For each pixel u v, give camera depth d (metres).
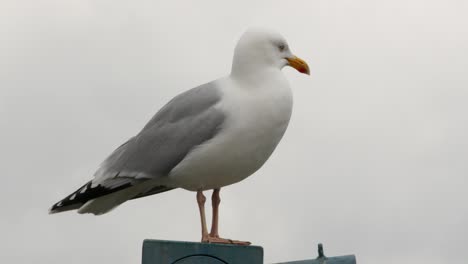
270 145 2.71
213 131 2.69
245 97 2.69
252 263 2.46
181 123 2.73
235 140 2.68
